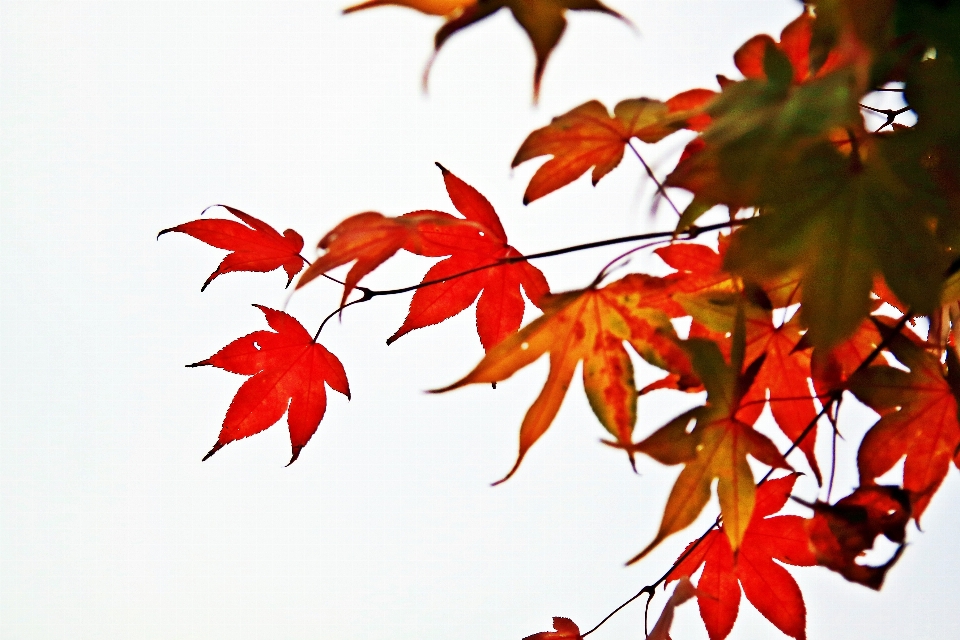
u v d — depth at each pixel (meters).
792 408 0.95
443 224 0.93
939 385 0.92
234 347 0.99
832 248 0.89
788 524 0.96
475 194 0.97
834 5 0.88
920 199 0.88
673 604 0.94
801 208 0.89
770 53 0.88
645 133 0.94
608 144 0.94
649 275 0.93
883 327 0.93
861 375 0.93
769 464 0.92
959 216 0.88
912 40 0.86
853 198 0.89
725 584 0.97
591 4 0.88
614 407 0.93
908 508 0.91
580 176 0.95
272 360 0.99
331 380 0.99
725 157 0.87
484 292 0.98
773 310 0.94
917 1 0.86
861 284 0.89
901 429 0.93
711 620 0.97
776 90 0.87
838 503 0.92
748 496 0.92
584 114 0.93
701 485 0.92
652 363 0.93
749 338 0.94
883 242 0.89
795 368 0.95
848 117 0.86
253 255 0.99
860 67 0.86
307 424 0.99
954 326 0.93
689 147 0.93
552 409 0.93
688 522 0.92
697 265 0.94
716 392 0.92
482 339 0.98
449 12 0.88
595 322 0.93
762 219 0.89
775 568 0.96
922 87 0.87
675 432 0.92
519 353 0.92
